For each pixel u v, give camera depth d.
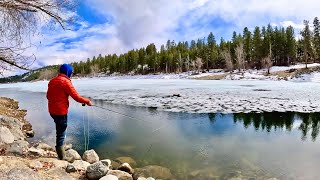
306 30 90.06
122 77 120.25
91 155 7.07
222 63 112.62
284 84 43.50
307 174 6.39
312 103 19.16
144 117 14.63
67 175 5.44
